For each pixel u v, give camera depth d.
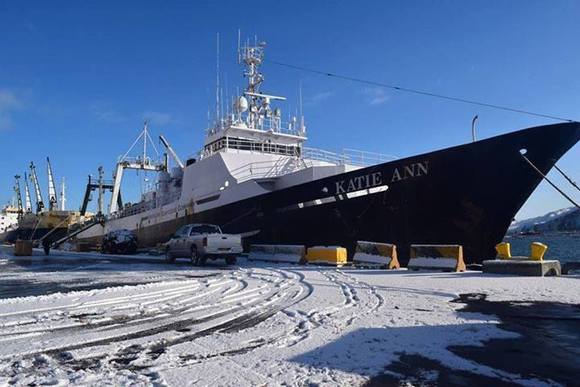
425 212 17.12
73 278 14.70
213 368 5.12
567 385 4.59
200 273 15.83
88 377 4.81
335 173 21.02
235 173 24.88
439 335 6.54
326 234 19.97
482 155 15.77
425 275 13.85
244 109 27.25
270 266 18.41
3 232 81.56
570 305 8.74
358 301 9.38
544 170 15.08
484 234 16.20
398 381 4.72
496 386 4.57
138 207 38.72
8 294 11.07
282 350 5.83
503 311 8.20
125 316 8.12
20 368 5.17
